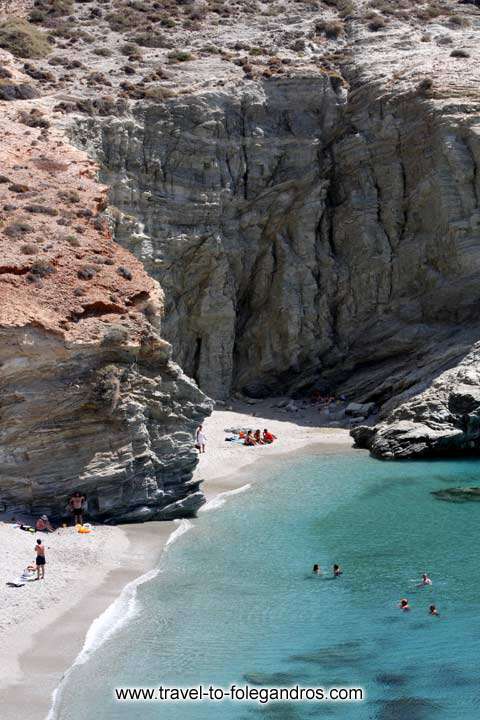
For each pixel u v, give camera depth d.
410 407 53.66
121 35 84.88
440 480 46.34
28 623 29.08
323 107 70.44
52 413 37.88
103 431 38.88
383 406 58.44
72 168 55.28
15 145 56.81
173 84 69.88
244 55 78.38
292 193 68.50
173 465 41.28
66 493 38.12
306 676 26.19
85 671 26.36
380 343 65.38
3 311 38.00
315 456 52.84
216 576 33.72
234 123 67.94
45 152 56.72
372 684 25.92
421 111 65.94
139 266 45.44
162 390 41.25
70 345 37.94
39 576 32.25
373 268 66.44
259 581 33.16
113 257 45.38
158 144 65.31
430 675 26.30
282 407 65.06
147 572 34.16
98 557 35.00
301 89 70.19
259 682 25.89
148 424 40.66
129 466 39.25
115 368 38.91
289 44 81.62
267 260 68.00
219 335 66.19
